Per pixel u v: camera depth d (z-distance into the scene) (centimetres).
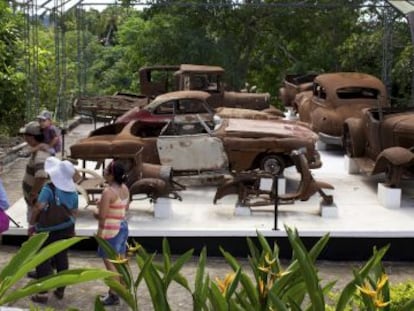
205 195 1100
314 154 1149
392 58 2294
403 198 1092
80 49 2552
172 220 931
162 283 323
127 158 978
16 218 951
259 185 998
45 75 2078
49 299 690
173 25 2789
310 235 869
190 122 1178
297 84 2214
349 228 891
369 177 1277
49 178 650
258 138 1123
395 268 844
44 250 286
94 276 288
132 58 2955
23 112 1836
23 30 1895
